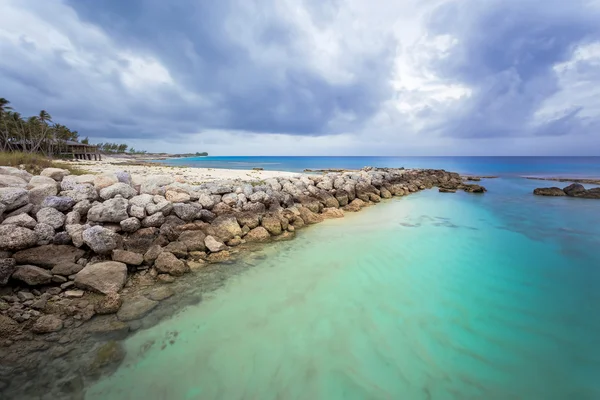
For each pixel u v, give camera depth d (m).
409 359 4.92
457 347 5.23
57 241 6.78
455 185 28.70
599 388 4.40
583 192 21.69
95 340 4.89
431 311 6.31
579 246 10.58
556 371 4.71
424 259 9.15
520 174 45.22
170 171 24.67
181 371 4.51
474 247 10.34
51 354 4.53
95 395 3.99
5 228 6.09
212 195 11.03
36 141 50.25
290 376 4.53
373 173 23.83
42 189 7.76
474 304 6.61
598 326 5.88
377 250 9.80
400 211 16.19
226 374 4.52
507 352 5.12
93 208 7.72
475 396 4.23
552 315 6.24
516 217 15.22
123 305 5.88
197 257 8.20
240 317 5.89
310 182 16.47
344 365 4.79
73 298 5.83
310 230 11.73
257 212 11.24
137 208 8.46
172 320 5.63
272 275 7.71
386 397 4.20
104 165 30.23
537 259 9.28
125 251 7.14
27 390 3.95
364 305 6.48
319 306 6.39
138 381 4.27
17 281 5.82
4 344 4.59
